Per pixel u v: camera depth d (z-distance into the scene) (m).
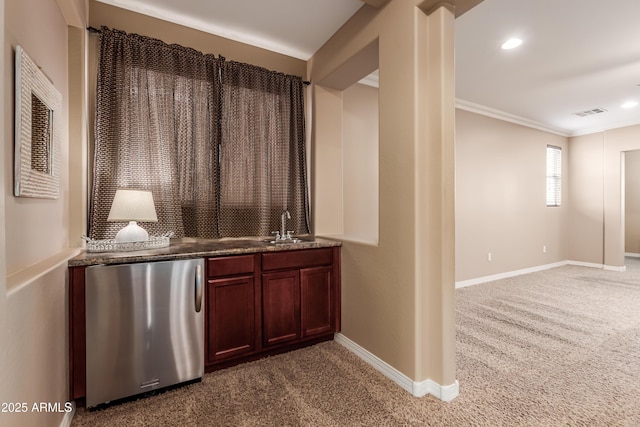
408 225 1.90
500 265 4.88
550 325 2.96
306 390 1.90
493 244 4.79
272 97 2.88
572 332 2.79
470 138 4.52
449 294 1.81
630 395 1.84
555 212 5.81
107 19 2.28
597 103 4.39
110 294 1.73
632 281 4.69
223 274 2.12
